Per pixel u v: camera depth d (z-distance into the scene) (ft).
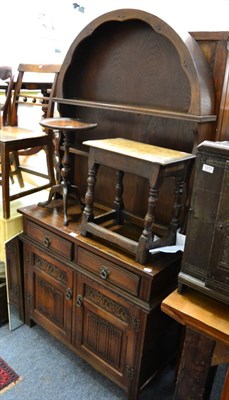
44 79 8.14
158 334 4.65
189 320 3.40
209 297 3.67
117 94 5.15
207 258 3.38
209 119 4.05
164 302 3.58
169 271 4.34
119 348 4.72
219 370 5.56
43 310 5.84
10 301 6.30
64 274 5.16
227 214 3.06
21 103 6.66
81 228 4.83
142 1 7.50
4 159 5.32
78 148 5.74
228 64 3.99
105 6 8.85
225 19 6.39
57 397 4.94
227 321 3.33
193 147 4.19
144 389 4.99
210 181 3.18
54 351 5.80
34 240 5.54
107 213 5.09
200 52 4.02
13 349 5.77
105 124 5.47
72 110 5.79
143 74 4.76
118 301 4.45
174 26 3.92
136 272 4.16
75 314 5.20
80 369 5.48
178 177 4.13
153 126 4.87
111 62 5.07
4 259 6.02
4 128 6.33
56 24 9.77
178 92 4.47
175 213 4.36
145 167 3.84
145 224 4.05
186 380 3.69
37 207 5.76
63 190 5.18
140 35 4.63
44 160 8.46
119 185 5.06
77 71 5.50
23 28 9.31
